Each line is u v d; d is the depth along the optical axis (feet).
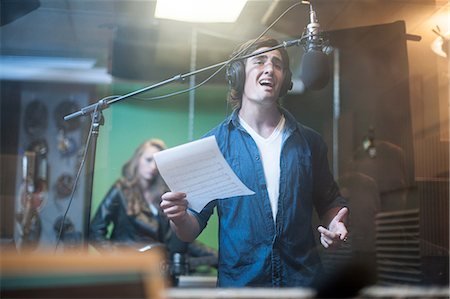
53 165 12.14
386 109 10.19
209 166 4.85
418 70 9.48
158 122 11.69
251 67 5.96
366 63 9.84
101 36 10.38
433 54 9.17
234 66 6.02
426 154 9.71
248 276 5.60
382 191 9.82
